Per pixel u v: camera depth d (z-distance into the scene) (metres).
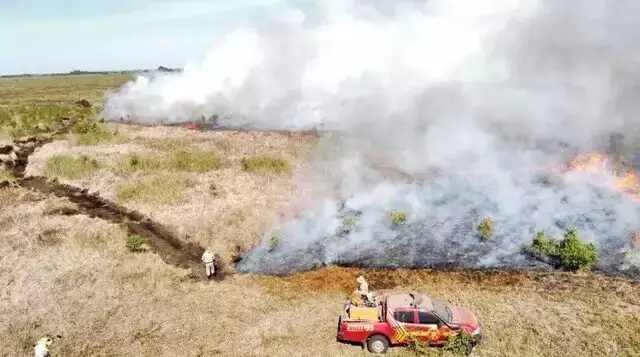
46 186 32.66
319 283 19.17
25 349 15.24
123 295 18.33
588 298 17.03
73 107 74.88
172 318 16.81
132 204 28.00
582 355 13.94
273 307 17.44
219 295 18.38
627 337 14.64
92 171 34.81
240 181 31.53
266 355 14.62
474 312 16.41
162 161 36.28
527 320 15.80
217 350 14.99
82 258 21.38
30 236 23.72
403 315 14.31
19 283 19.14
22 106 75.69
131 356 14.82
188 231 24.27
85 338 15.71
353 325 14.42
